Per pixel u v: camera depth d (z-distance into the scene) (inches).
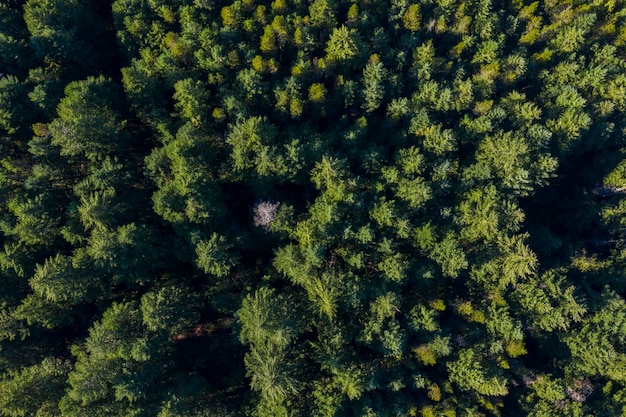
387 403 1574.8
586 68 1996.8
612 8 2047.2
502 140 1736.0
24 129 1603.1
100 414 1363.2
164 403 1419.8
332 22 1784.0
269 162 1567.4
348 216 1686.8
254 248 1743.4
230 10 1678.2
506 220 1743.4
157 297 1491.1
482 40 1936.5
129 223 1541.6
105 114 1620.3
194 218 1523.1
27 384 1405.0
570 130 1855.3
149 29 1706.4
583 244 1994.3
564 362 1839.3
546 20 2076.8
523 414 1792.6
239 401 1662.2
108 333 1435.8
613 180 1951.3
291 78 1652.3
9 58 1608.0
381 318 1581.0
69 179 1587.1
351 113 1811.0
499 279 1768.0
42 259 1558.8
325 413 1455.5
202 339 1804.9
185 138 1508.4
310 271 1585.9
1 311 1472.7
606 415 1754.4
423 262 1732.3
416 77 1820.9
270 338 1470.2
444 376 1696.6
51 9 1617.9
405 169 1710.1
